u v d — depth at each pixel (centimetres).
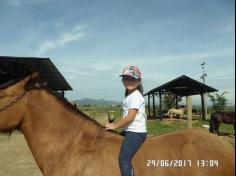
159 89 1984
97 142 228
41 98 232
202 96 1981
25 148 738
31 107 229
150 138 230
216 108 2202
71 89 1752
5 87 227
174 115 1991
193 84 1998
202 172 215
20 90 228
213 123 1037
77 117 236
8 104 224
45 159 228
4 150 714
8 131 230
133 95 225
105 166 218
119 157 217
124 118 222
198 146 220
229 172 217
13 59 978
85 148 226
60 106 235
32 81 229
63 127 232
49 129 230
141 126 223
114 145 226
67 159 224
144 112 228
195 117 2053
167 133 232
